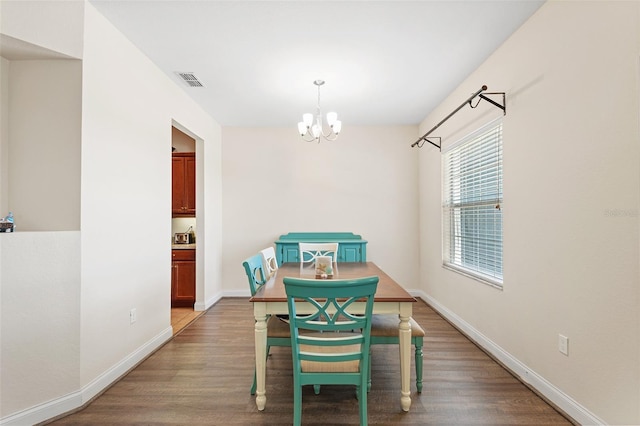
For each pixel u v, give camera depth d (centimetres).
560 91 189
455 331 318
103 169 216
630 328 147
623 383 150
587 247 170
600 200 162
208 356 264
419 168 462
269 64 283
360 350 171
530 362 217
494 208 272
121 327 234
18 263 176
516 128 233
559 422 176
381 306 187
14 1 176
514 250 235
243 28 230
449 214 371
